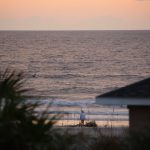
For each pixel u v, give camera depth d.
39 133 14.89
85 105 64.44
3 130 14.38
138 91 18.80
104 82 130.75
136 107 19.52
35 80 130.12
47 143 14.99
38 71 148.75
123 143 18.56
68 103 60.16
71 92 114.19
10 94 15.03
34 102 17.55
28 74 139.38
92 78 136.62
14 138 14.52
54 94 111.75
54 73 143.50
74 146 18.73
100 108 63.44
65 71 149.00
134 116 19.53
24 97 15.73
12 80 15.63
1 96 14.98
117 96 18.59
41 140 14.88
